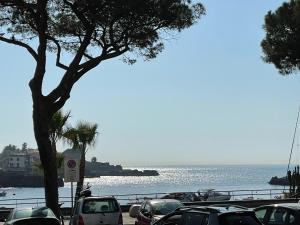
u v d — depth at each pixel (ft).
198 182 599.57
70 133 107.45
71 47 81.05
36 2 73.36
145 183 581.12
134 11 67.41
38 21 70.95
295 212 44.06
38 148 71.10
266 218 46.34
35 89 70.54
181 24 75.15
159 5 68.80
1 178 401.70
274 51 95.09
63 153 106.83
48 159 71.20
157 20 71.10
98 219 60.39
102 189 385.91
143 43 76.84
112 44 72.64
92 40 77.51
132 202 128.57
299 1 90.89
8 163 514.68
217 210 36.17
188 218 37.83
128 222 90.17
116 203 62.03
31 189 366.02
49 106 71.46
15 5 70.28
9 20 75.92
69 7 74.02
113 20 69.77
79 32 77.77
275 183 385.09
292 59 94.99
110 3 66.85
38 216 50.55
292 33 92.22
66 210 107.24
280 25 92.94
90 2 67.87
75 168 76.18
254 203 110.93
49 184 71.26
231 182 586.04
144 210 65.62
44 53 71.05
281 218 44.98
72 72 72.28
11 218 51.03
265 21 95.50
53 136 106.11
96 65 74.08
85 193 94.27
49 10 76.23
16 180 401.90
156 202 64.90
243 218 35.94
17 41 72.02
